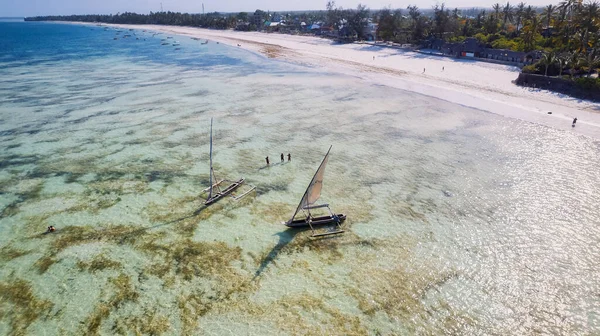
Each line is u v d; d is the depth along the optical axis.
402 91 75.19
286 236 30.72
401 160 44.00
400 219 32.78
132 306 23.81
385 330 22.19
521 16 134.12
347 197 36.41
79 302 24.16
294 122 57.78
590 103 62.16
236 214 33.88
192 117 60.84
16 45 183.62
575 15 87.56
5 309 23.70
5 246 29.62
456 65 98.62
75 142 50.84
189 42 187.88
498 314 23.28
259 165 43.50
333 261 27.83
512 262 27.56
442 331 22.14
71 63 121.56
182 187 38.75
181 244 29.69
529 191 36.88
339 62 111.56
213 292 24.89
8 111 65.25
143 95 75.94
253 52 141.88
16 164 44.22
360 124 56.38
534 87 72.94
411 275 26.39
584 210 33.50
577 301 24.11
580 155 44.09
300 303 24.06
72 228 31.86
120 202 35.91
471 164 42.69
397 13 158.00
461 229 31.33
